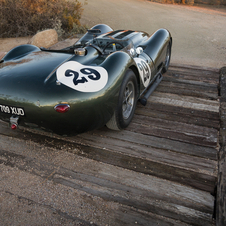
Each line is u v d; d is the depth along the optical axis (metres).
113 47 2.79
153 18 10.39
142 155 2.30
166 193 1.87
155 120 2.89
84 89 1.87
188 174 2.06
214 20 10.55
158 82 3.58
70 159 2.24
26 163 2.17
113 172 2.08
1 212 1.67
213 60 5.68
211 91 3.65
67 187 1.91
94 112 1.95
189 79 4.11
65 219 1.63
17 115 1.91
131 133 2.64
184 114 3.02
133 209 1.72
